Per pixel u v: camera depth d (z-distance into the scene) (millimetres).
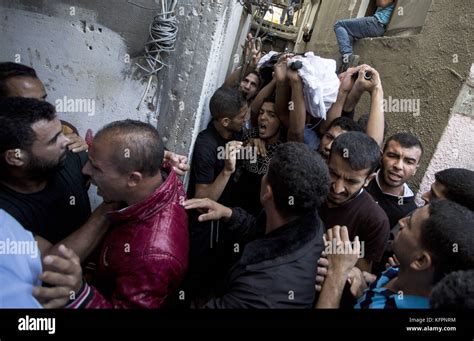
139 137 937
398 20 2998
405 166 1569
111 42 1472
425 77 2191
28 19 1473
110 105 1583
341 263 1018
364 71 1776
